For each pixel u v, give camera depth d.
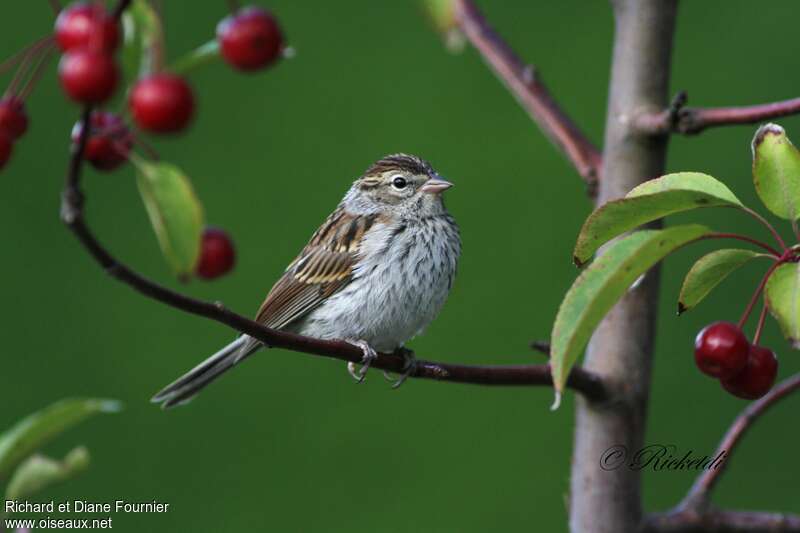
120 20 4.76
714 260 5.58
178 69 5.74
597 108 13.83
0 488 6.33
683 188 5.27
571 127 7.64
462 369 6.63
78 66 4.52
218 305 5.80
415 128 13.69
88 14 4.66
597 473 7.05
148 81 4.78
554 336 5.25
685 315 12.51
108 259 5.10
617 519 7.04
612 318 7.07
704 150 12.95
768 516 7.16
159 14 5.58
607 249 5.23
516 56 8.09
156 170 5.19
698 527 7.15
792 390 7.39
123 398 12.56
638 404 7.05
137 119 4.79
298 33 14.11
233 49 5.18
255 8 5.24
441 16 8.38
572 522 7.18
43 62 5.47
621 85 7.17
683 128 6.86
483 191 13.40
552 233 13.20
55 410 5.99
